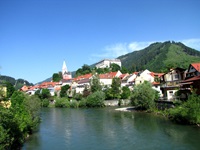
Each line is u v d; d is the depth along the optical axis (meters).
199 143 31.59
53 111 87.62
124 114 67.31
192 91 47.59
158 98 71.38
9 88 50.41
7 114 29.45
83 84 139.50
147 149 30.56
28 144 35.47
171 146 31.09
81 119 61.53
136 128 44.47
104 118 61.34
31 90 173.88
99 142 35.53
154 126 45.00
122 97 104.69
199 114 42.28
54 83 177.25
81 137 39.50
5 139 27.09
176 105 52.25
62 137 39.97
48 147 33.72
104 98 102.00
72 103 106.00
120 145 33.19
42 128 49.03
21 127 34.31
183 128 41.00
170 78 74.38
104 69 195.00
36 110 51.31
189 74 64.12
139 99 70.88
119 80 108.69
